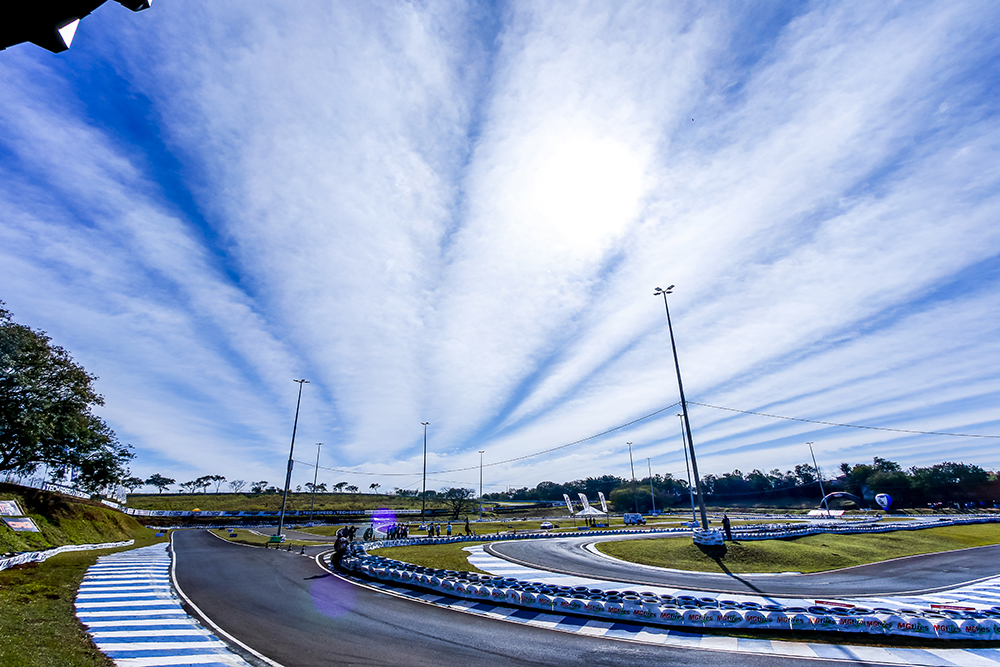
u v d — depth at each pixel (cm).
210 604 1495
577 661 1000
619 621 1291
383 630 1220
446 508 10050
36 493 3475
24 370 3306
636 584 1802
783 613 1187
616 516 8262
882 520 5916
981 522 4609
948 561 2559
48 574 1902
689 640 1132
